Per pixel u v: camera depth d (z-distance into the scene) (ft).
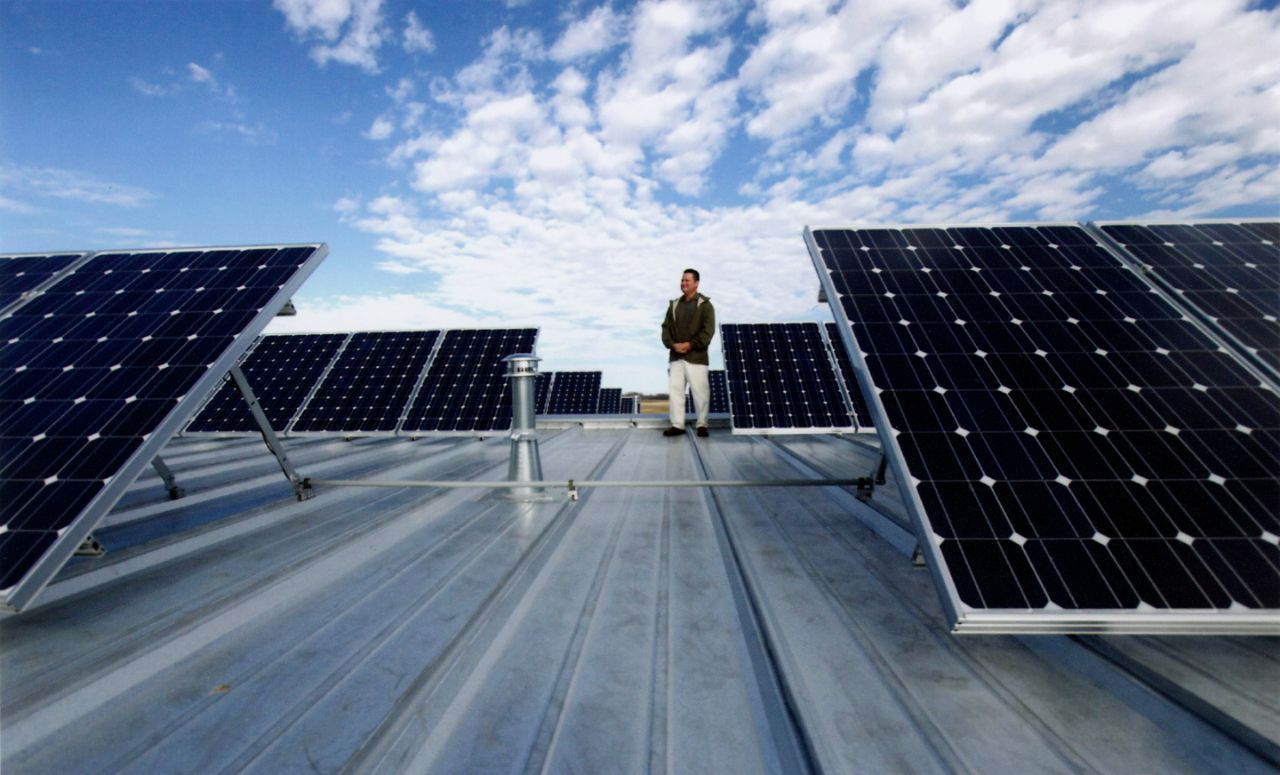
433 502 16.33
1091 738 5.98
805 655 7.66
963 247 14.49
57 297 14.60
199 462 24.85
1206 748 5.84
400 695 6.83
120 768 5.68
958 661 7.51
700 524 13.91
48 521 8.75
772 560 11.31
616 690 6.91
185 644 8.10
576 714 6.46
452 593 9.82
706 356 32.73
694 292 32.48
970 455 9.04
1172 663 7.29
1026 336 11.49
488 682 7.11
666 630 8.40
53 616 8.96
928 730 6.12
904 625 8.52
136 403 10.93
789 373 34.91
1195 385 10.18
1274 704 6.35
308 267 15.10
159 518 14.64
